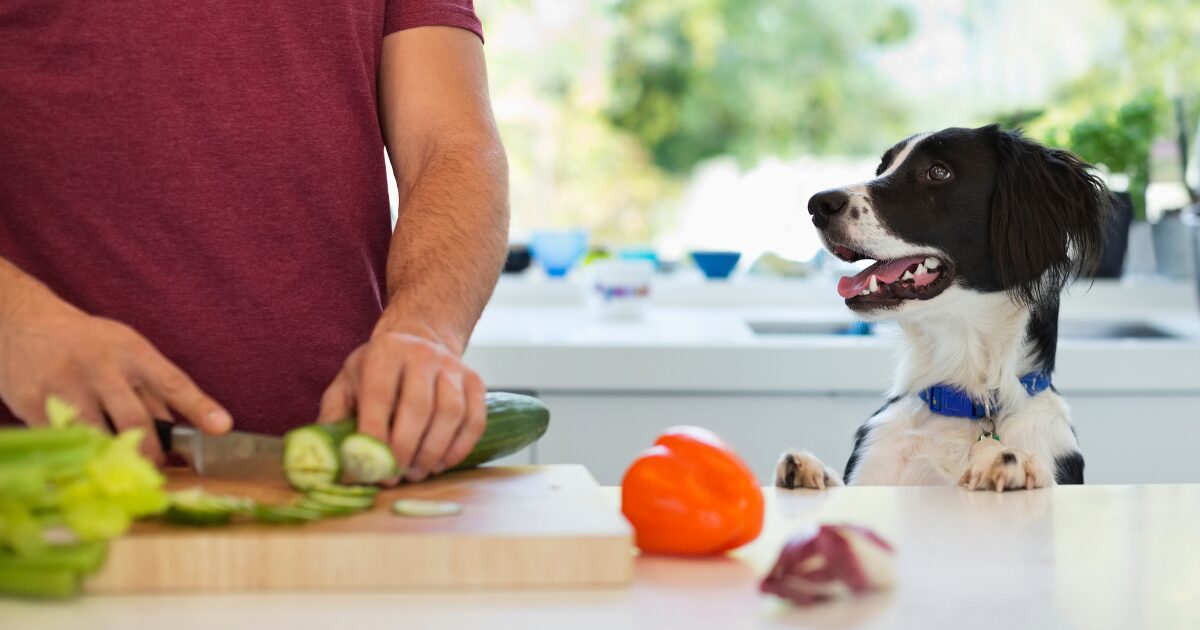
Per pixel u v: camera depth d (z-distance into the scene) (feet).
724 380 8.22
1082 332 9.91
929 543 3.30
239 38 4.35
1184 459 8.27
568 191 23.22
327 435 3.25
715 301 10.46
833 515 3.67
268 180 4.40
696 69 25.18
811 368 8.20
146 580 2.76
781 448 8.34
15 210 4.31
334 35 4.46
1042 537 3.37
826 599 2.75
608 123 24.03
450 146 4.37
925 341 6.60
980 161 6.63
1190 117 10.95
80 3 4.24
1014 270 6.41
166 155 4.30
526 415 3.84
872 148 23.99
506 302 10.44
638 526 3.19
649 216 24.39
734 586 2.92
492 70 19.54
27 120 4.26
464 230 4.05
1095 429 8.26
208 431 3.29
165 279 4.35
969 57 13.66
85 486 2.64
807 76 24.68
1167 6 12.62
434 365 3.39
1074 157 6.83
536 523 2.97
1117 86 12.70
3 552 2.68
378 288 4.69
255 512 2.88
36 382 3.37
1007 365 6.30
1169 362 8.14
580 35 22.77
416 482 3.47
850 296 6.70
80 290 4.32
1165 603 2.77
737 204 11.40
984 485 4.17
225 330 4.41
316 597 2.77
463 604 2.74
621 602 2.78
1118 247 10.34
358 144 4.54
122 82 4.27
